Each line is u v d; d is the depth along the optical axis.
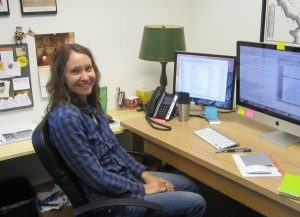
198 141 1.96
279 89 1.85
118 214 1.63
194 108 2.51
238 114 2.27
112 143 1.88
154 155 2.17
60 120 1.52
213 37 2.88
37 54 2.39
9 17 2.24
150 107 2.35
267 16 2.41
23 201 2.20
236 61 2.11
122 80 2.84
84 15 2.53
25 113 2.44
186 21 3.05
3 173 2.49
